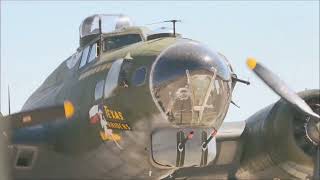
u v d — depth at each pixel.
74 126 49.34
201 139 45.22
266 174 56.22
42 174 49.34
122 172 48.88
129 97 45.38
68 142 49.28
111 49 50.16
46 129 49.31
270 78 48.56
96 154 48.75
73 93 50.88
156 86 44.19
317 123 50.84
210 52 45.34
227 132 56.09
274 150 54.06
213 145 46.34
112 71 46.81
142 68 45.00
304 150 52.50
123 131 46.12
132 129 45.66
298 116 52.97
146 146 45.97
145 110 44.72
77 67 52.44
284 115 53.28
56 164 49.47
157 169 47.06
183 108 44.06
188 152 44.94
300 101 48.84
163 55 44.62
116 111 46.31
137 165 47.66
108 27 53.00
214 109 45.00
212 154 46.19
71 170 49.47
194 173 56.47
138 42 49.19
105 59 48.91
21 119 43.22
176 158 44.94
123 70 45.91
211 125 45.38
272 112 54.56
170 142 44.56
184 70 43.94
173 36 49.06
